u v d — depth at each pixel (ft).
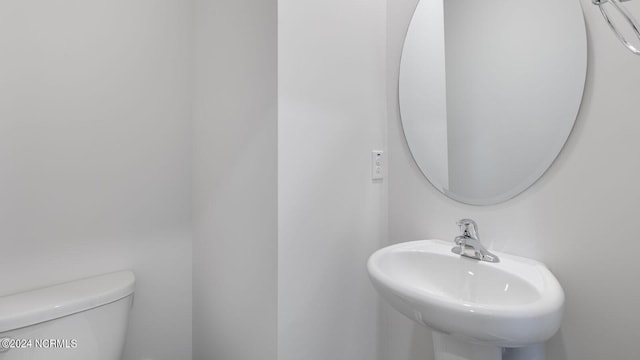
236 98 3.59
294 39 3.12
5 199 3.27
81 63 3.71
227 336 3.80
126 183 4.04
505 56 3.14
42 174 3.47
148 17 4.21
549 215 2.86
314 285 3.35
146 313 4.20
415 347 3.89
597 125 2.60
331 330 3.54
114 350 3.36
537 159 2.92
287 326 3.09
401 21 4.06
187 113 4.57
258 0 3.21
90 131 3.78
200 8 4.36
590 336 2.65
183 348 4.51
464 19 3.44
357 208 3.84
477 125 3.34
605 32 2.56
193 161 4.60
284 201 3.05
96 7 3.81
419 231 3.88
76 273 3.68
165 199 4.37
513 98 3.08
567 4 2.74
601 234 2.59
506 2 3.13
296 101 3.15
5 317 2.70
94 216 3.81
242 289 3.53
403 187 4.05
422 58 3.82
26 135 3.38
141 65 4.16
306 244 3.27
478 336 2.00
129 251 4.07
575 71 2.70
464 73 3.45
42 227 3.47
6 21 3.27
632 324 2.47
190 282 4.59
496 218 3.20
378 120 4.10
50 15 3.51
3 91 3.25
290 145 3.10
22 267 3.35
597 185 2.61
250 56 3.34
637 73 2.43
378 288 2.57
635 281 2.45
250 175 3.37
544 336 1.96
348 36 3.71
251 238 3.37
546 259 2.87
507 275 2.68
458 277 3.04
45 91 3.48
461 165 3.46
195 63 4.51
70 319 3.02
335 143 3.56
